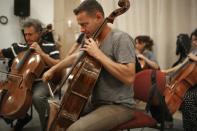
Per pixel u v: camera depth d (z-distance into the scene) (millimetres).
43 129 2473
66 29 5801
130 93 1850
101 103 1827
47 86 2543
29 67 2621
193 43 2861
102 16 1793
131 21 4941
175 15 4746
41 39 2871
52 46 2900
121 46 1743
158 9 4801
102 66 1731
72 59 2086
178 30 4742
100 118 1684
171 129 3232
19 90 2531
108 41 1799
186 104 2570
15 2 5664
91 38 1752
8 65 3072
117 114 1729
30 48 2713
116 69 1652
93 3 1764
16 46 3057
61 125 1720
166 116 2184
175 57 4762
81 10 1754
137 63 2096
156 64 4027
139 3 4914
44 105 2479
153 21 4867
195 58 2557
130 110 1808
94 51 1684
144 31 4914
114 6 4934
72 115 1711
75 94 1713
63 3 5848
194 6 4645
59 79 2248
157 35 4832
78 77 1715
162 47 4797
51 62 2662
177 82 2480
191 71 2498
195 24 4652
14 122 3367
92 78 1708
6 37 5707
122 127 1779
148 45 4320
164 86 2105
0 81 2729
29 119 3115
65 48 5742
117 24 4902
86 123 1652
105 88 1797
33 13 5898
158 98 2004
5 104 2518
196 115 2559
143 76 2094
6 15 5691
